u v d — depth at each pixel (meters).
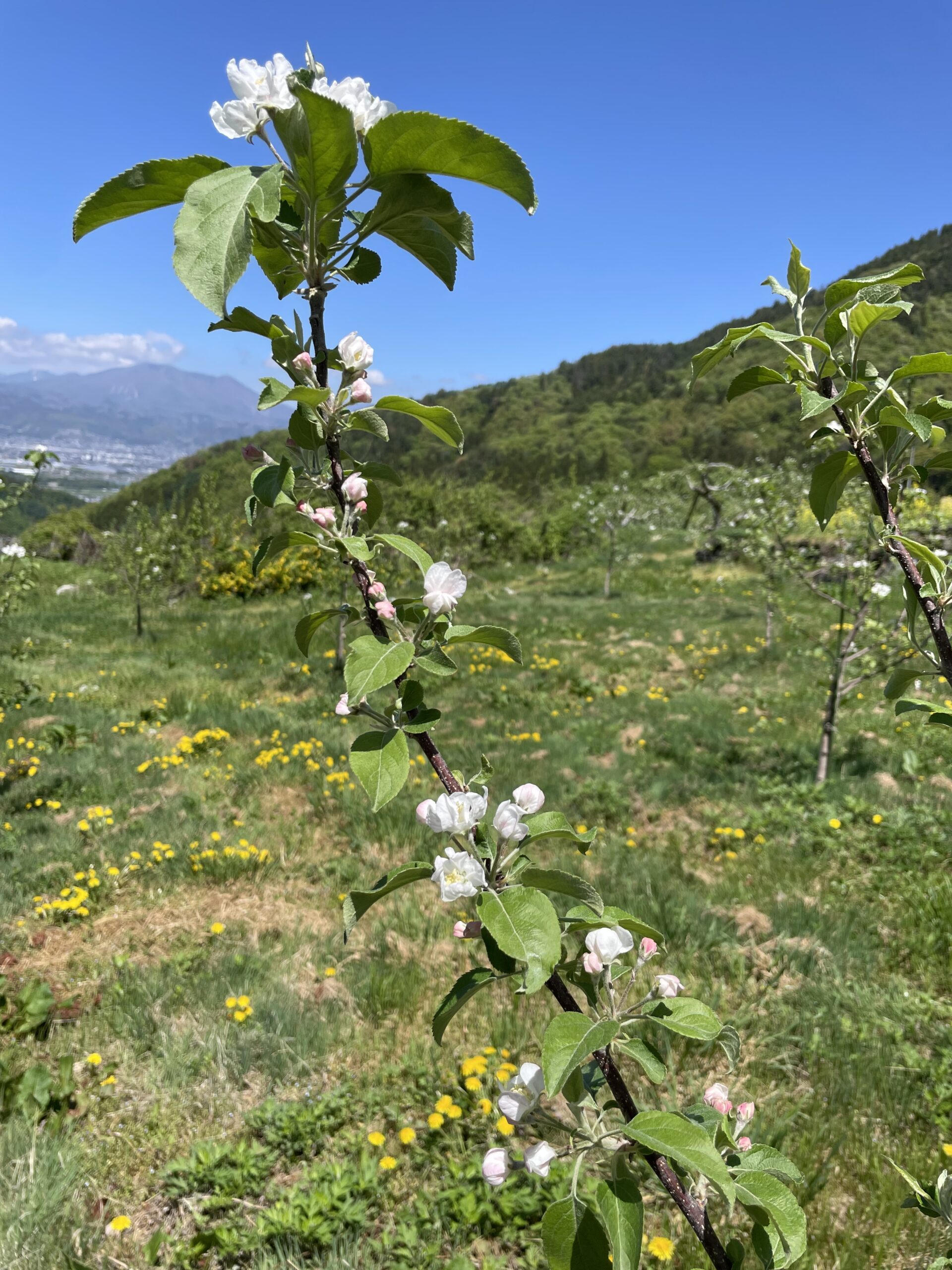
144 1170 2.93
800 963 3.96
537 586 20.81
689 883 4.93
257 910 4.69
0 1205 2.64
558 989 1.08
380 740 1.03
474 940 4.09
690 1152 0.84
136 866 5.06
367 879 5.09
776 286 1.37
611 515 21.28
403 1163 2.93
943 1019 3.59
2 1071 3.24
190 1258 2.53
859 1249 2.49
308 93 0.88
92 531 29.06
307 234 1.07
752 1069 3.31
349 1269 2.41
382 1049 3.54
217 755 7.40
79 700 9.23
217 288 0.81
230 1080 3.35
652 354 120.50
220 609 17.88
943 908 4.33
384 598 1.12
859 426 1.27
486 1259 2.46
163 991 3.86
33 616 15.91
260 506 1.13
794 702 8.95
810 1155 2.83
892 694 1.38
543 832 1.10
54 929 4.48
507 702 9.08
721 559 21.36
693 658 11.54
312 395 1.04
